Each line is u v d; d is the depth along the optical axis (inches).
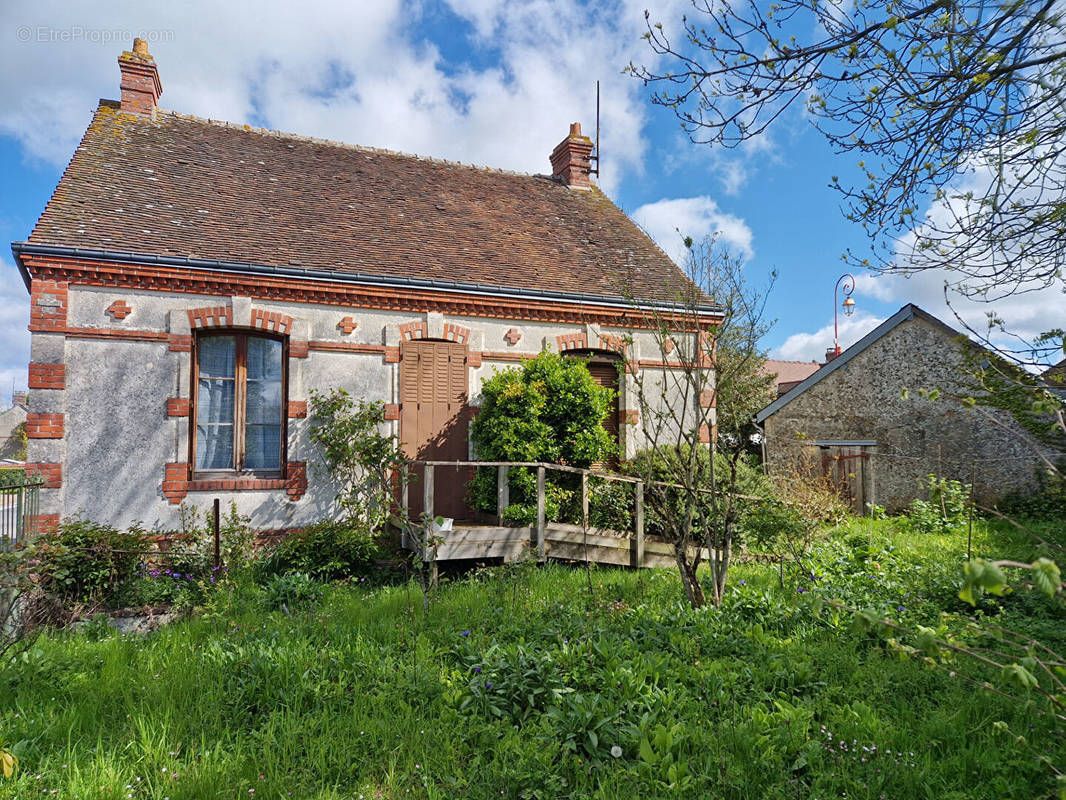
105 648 240.5
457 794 149.5
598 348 486.9
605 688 190.4
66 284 358.9
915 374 640.4
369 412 415.2
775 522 339.6
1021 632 241.4
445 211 534.6
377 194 523.2
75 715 183.2
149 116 496.7
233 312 393.4
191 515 376.8
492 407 430.3
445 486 446.3
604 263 532.4
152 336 375.9
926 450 629.3
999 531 490.3
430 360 445.1
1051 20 155.7
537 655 212.7
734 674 199.8
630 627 247.0
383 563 376.5
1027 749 159.2
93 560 299.0
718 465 359.6
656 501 322.0
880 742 165.6
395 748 167.6
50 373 354.9
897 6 170.7
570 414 422.0
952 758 157.5
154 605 306.5
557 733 166.1
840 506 550.0
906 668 207.0
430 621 263.6
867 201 206.8
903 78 175.9
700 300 506.0
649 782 147.8
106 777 149.6
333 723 178.2
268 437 410.6
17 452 1321.4
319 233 448.8
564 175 668.1
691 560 373.1
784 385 1032.2
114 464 365.7
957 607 286.0
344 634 242.7
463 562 394.0
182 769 155.1
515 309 465.1
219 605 299.9
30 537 262.2
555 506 399.2
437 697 190.2
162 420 376.2
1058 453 524.7
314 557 357.1
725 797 145.9
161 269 374.6
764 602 272.1
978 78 157.8
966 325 169.8
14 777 147.9
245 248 407.2
